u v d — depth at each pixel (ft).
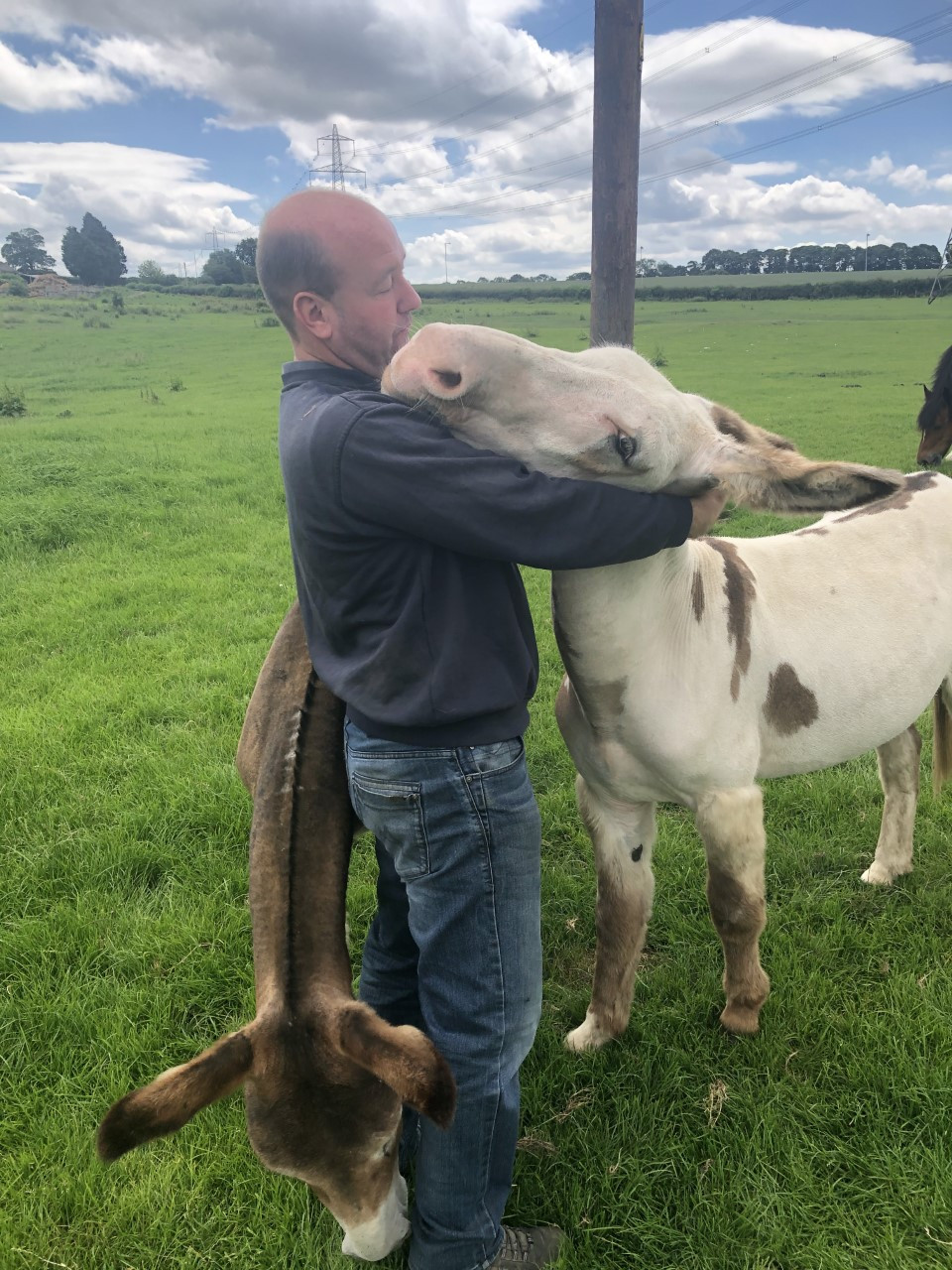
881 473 6.02
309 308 6.24
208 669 18.39
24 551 28.30
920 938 10.52
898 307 205.05
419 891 6.23
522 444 6.03
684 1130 8.29
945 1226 7.32
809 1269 7.11
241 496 36.32
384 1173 6.25
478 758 5.96
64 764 14.57
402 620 5.78
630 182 11.55
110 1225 7.44
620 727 8.07
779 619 9.10
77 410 69.31
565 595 7.40
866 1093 8.57
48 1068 8.94
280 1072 5.48
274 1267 7.12
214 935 10.68
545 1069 9.00
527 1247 7.18
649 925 11.18
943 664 10.53
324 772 6.79
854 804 13.65
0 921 11.04
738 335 137.08
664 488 6.52
